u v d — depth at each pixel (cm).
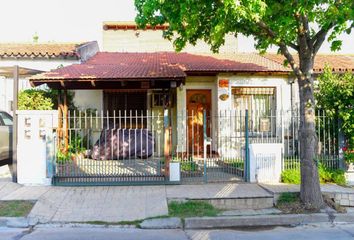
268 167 958
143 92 1404
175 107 1377
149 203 778
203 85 1389
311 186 780
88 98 1405
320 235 645
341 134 986
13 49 1458
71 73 1195
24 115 912
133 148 1242
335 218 736
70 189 873
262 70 1294
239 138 1302
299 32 777
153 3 701
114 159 1220
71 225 691
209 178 977
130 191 858
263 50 914
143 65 1362
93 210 748
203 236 639
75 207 761
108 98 1406
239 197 805
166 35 876
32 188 875
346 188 891
